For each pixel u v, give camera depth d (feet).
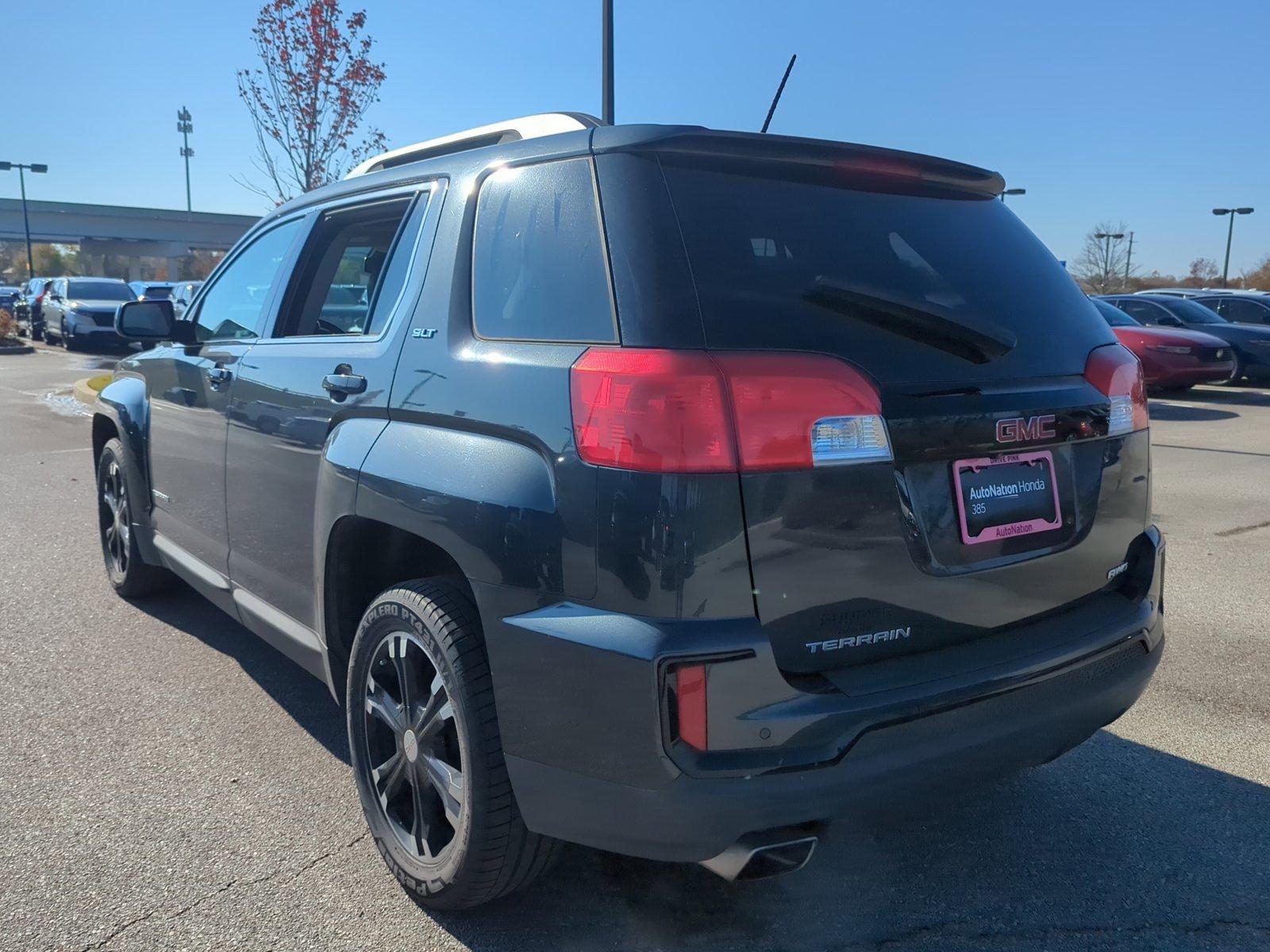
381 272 10.29
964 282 8.58
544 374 7.68
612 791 7.12
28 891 9.15
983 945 8.46
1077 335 9.11
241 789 11.07
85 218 264.93
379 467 8.97
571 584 7.26
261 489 11.60
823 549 7.18
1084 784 11.25
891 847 9.99
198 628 16.29
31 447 35.19
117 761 11.71
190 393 13.61
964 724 7.63
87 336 85.10
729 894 9.20
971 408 7.89
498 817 8.02
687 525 6.83
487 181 9.20
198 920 8.75
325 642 10.44
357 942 8.48
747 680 6.90
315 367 10.53
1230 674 14.33
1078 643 8.39
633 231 7.57
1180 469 30.96
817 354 7.30
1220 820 10.49
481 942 8.50
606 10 33.81
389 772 9.32
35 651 15.23
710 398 6.88
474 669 8.08
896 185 8.86
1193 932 8.64
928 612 7.76
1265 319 60.75
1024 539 8.37
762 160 8.20
